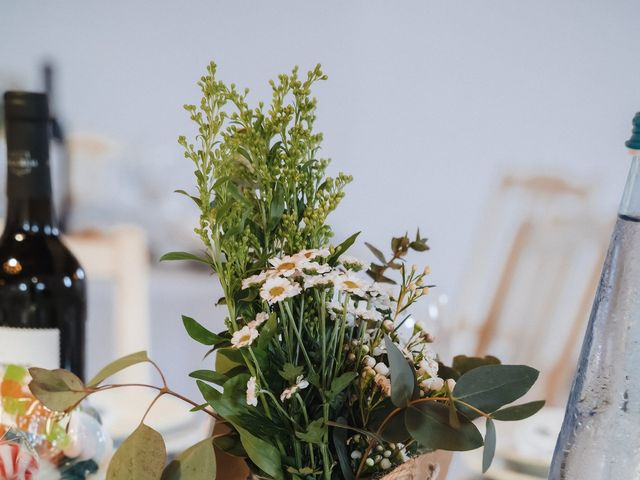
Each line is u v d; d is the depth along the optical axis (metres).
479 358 0.57
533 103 3.60
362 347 0.47
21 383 0.64
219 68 3.78
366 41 3.70
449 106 3.69
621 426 0.47
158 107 3.82
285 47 3.76
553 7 3.51
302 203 0.50
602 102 3.55
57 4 3.73
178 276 2.59
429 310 0.86
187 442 0.88
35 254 0.81
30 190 0.79
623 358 0.47
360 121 3.74
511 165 3.64
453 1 3.60
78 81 3.81
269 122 0.48
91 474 0.65
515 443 0.88
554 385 1.86
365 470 0.47
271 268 0.48
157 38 3.77
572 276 2.50
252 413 0.47
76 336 0.83
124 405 0.98
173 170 3.18
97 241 1.72
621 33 3.49
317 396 0.47
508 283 2.20
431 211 3.72
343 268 0.49
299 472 0.45
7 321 0.80
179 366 2.25
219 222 0.46
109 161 3.11
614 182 3.56
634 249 0.47
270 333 0.45
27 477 0.55
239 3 3.73
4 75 3.78
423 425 0.43
